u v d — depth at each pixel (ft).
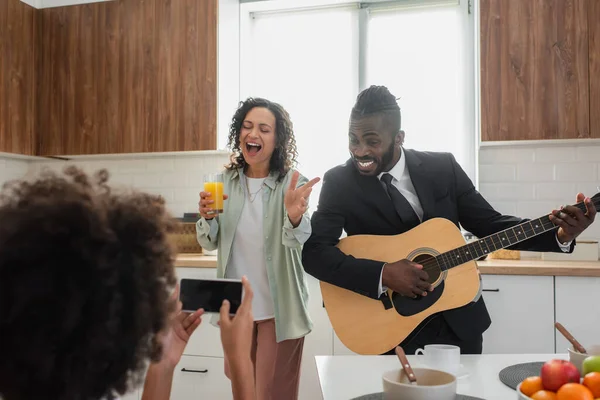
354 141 5.60
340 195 5.80
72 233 1.44
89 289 1.42
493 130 8.48
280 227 6.41
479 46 8.57
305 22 10.68
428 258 5.52
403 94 10.19
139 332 1.54
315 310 8.41
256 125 6.57
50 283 1.38
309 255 5.73
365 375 3.61
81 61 10.32
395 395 2.60
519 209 9.20
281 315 6.23
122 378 1.55
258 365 6.29
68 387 1.42
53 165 11.29
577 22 8.21
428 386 2.53
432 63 10.11
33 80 10.44
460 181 5.79
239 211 6.61
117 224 1.55
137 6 10.04
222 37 9.84
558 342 7.46
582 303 7.39
